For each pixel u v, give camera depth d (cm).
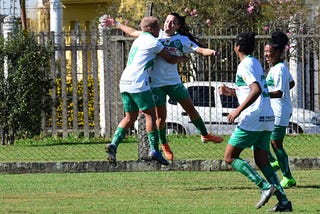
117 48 5888
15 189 3666
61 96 6450
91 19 10088
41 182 3897
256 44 5391
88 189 3653
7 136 6103
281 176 4094
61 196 3450
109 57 6162
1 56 6031
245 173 2983
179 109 6041
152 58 3562
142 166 4297
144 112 3594
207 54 3603
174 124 6041
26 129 6112
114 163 3644
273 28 5756
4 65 6056
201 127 3750
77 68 6788
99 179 3984
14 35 6088
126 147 5406
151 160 3916
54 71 6306
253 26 7362
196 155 4859
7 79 6031
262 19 7388
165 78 3653
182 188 3662
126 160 4362
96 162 4291
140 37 3566
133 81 3550
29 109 6081
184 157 4753
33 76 6062
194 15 7200
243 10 7481
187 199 3338
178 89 3669
